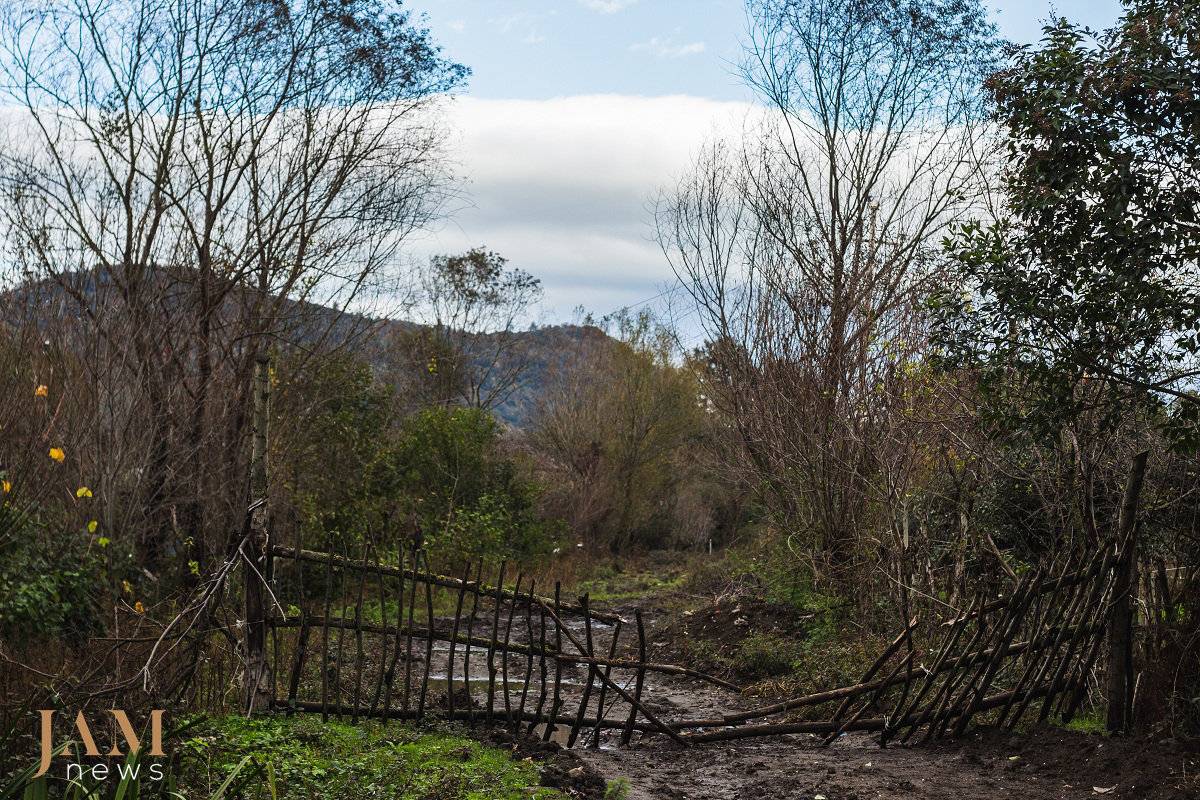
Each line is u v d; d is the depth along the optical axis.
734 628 13.88
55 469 10.71
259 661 7.87
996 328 7.07
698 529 34.28
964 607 9.85
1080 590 7.59
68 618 9.81
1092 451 8.10
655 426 34.03
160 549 14.05
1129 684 7.27
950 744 7.93
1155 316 6.43
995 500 10.09
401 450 21.70
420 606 17.45
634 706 8.34
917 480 11.91
